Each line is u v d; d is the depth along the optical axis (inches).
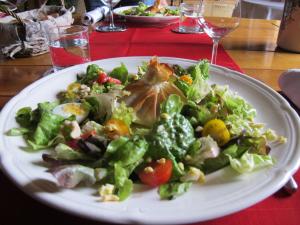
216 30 14.6
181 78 11.5
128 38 19.1
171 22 22.0
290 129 8.7
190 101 9.9
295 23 16.6
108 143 7.5
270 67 15.2
